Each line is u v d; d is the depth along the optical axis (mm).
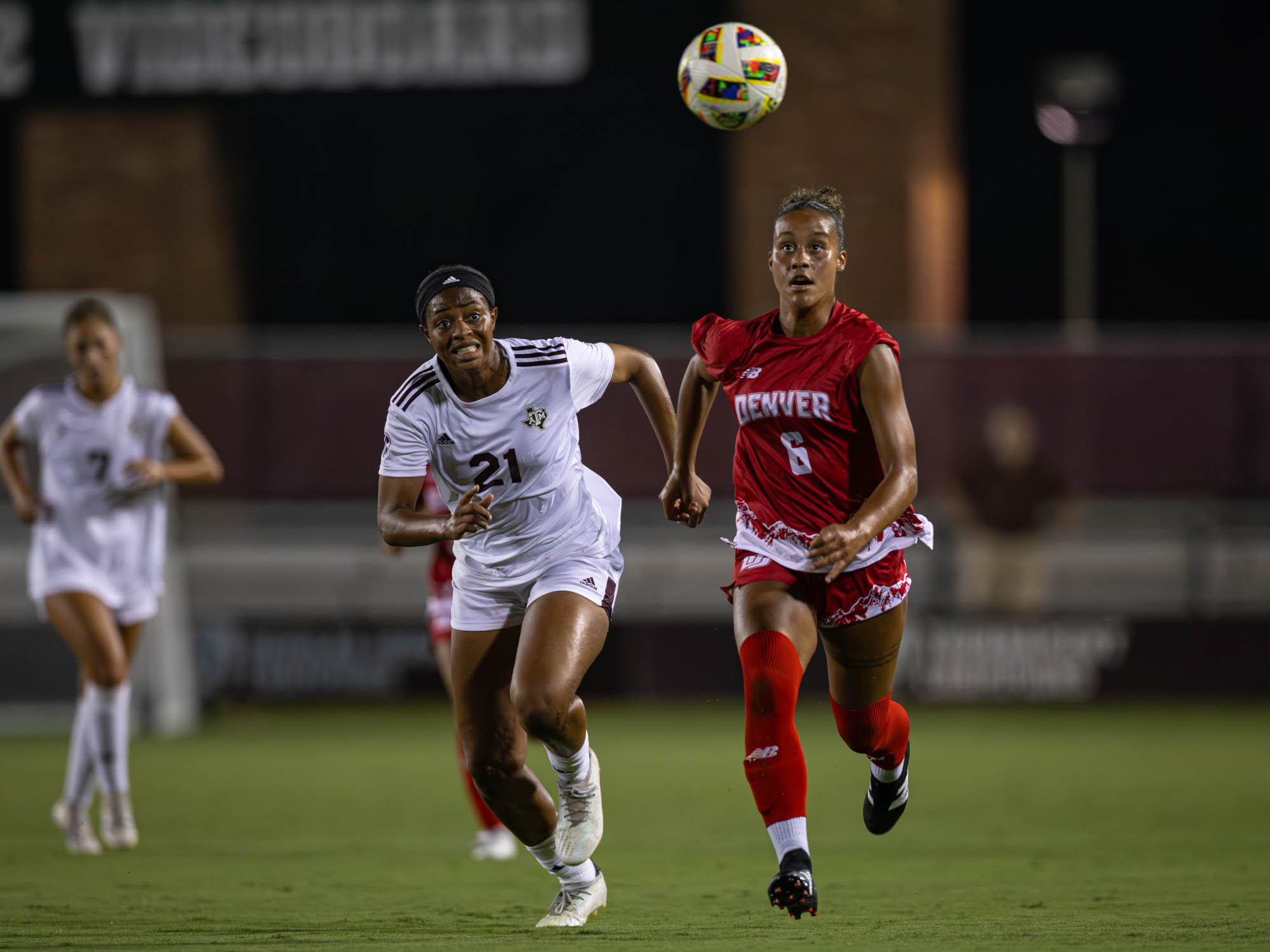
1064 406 50938
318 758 43188
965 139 88688
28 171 68375
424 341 54312
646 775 39250
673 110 82000
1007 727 48531
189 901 21125
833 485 18156
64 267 68438
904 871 24141
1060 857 25750
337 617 51938
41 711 50094
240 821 31734
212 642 51812
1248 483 50750
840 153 62188
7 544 50219
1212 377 50719
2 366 47906
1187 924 17891
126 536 27891
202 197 68938
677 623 52219
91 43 68625
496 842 26234
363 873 24391
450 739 47594
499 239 84125
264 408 51188
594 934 17609
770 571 18312
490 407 17844
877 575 18453
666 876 23953
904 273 62125
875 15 61875
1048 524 51250
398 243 83688
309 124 82312
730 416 50250
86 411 27844
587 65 76812
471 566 18375
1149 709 51938
